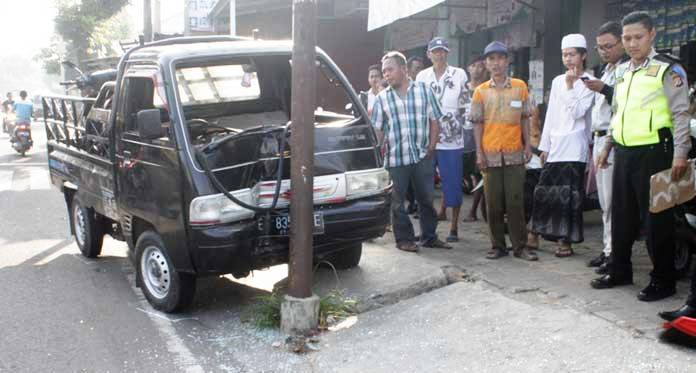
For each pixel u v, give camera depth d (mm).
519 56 10523
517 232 6273
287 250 5277
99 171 6547
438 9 12312
